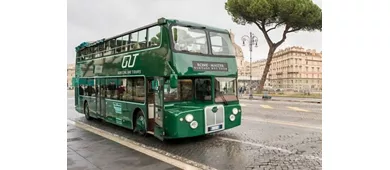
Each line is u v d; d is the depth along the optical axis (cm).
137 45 911
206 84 870
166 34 771
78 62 1514
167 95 809
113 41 1084
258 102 2600
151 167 594
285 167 593
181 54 766
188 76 836
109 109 1114
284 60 7575
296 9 3188
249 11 3378
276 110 1788
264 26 3594
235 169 584
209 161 642
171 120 761
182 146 791
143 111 875
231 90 897
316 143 801
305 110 1753
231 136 921
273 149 741
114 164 618
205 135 941
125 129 1093
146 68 852
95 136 955
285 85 6438
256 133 968
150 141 863
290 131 997
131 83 951
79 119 1434
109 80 1117
